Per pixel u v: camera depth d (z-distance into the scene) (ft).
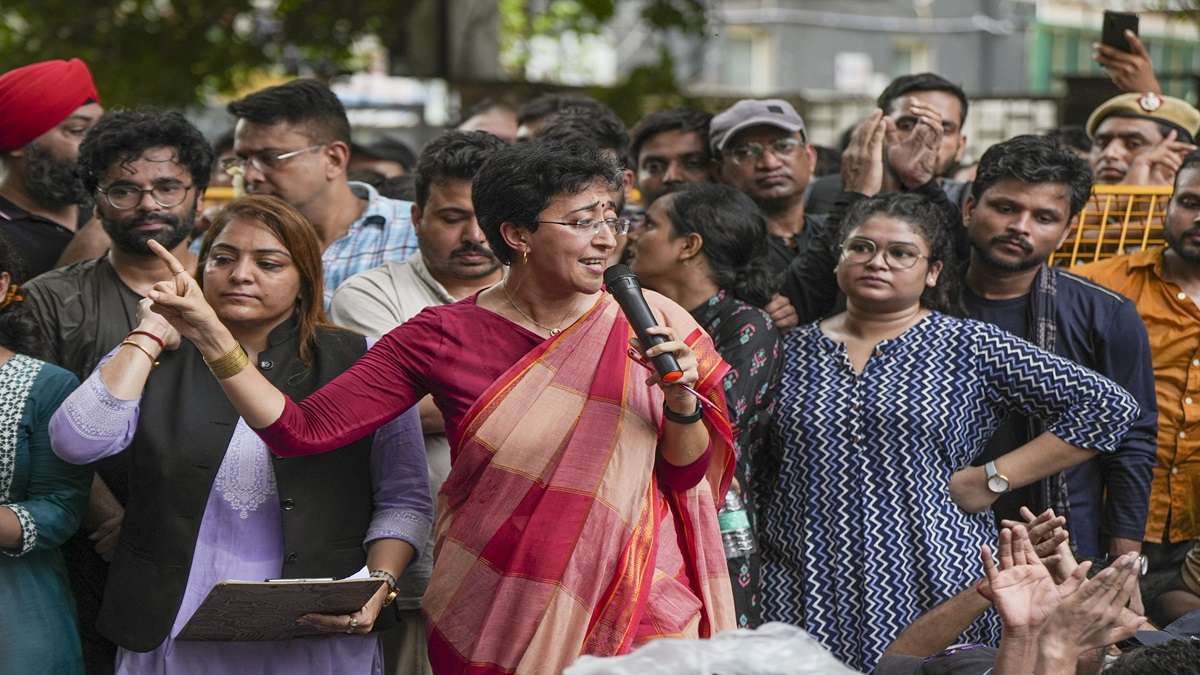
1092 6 94.17
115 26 48.73
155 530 17.54
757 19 95.55
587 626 15.98
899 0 96.12
